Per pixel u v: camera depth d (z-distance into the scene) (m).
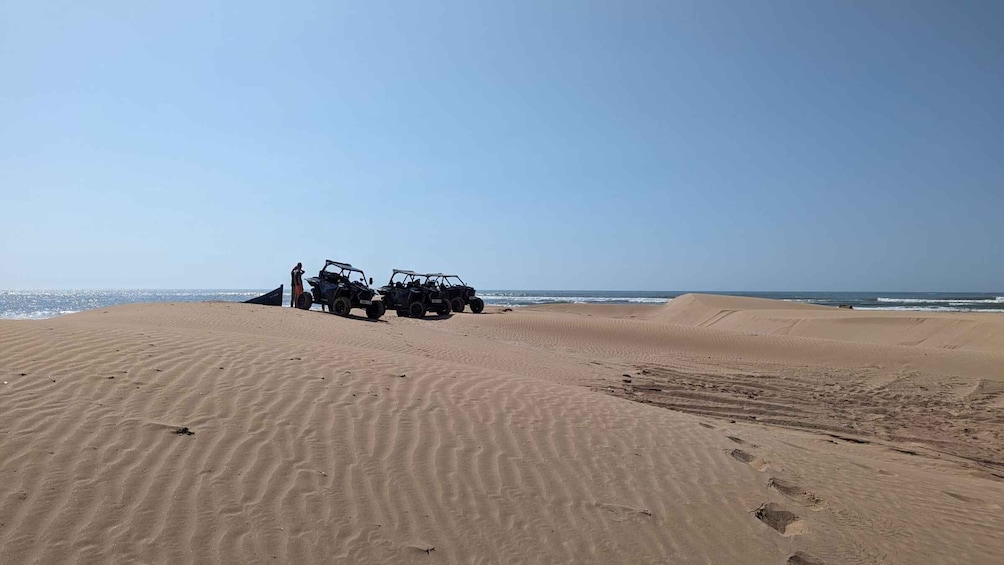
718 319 38.62
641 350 20.03
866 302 82.25
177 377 5.80
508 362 13.96
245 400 5.41
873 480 5.77
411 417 5.60
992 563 4.24
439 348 14.97
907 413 11.16
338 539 3.61
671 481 5.00
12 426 4.29
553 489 4.59
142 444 4.31
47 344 6.49
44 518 3.38
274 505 3.83
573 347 20.20
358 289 22.62
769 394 12.51
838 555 4.15
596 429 6.04
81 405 4.80
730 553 4.03
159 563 3.20
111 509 3.55
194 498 3.77
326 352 8.01
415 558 3.55
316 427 5.04
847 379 14.99
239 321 15.95
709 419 8.66
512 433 5.57
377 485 4.27
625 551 3.92
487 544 3.80
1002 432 9.74
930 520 4.90
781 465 5.75
